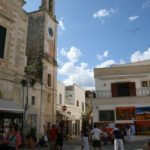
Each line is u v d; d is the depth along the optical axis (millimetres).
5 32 22703
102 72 33969
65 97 47500
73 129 45188
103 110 31531
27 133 24984
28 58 31781
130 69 33281
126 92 32781
